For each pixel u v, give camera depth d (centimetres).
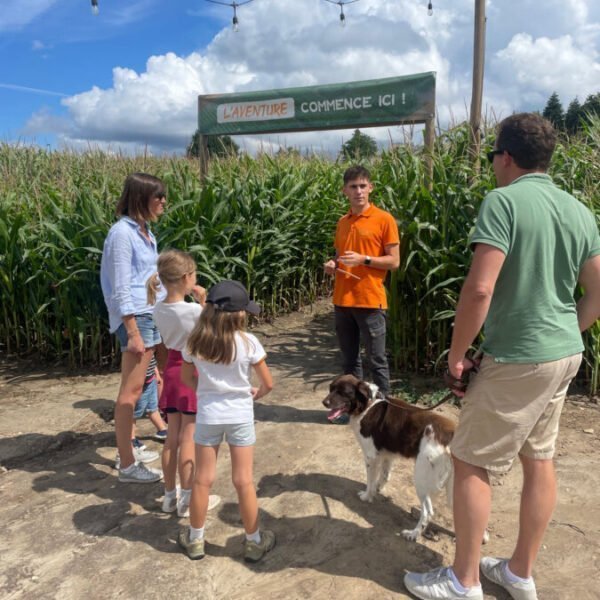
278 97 741
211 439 281
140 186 355
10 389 557
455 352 226
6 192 791
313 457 398
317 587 266
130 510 336
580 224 226
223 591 265
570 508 333
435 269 501
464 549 242
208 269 634
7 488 365
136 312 350
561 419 460
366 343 446
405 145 614
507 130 232
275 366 616
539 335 218
